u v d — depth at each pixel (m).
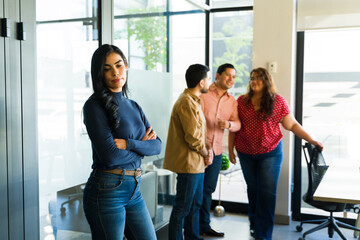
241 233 4.13
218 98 3.80
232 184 4.97
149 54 3.73
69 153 2.67
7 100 2.17
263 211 3.78
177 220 3.38
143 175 3.60
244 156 3.87
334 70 4.48
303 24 4.39
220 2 4.93
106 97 1.99
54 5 2.51
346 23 4.24
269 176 3.73
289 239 3.97
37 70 2.38
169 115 4.09
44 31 2.43
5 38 2.15
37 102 2.38
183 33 4.41
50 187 2.52
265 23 4.33
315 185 3.81
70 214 2.71
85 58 2.82
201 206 3.99
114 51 2.05
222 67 3.78
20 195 2.28
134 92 3.45
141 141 2.12
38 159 2.41
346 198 2.29
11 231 2.23
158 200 3.91
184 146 3.36
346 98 4.46
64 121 2.62
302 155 4.62
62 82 2.59
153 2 3.78
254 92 3.75
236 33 4.89
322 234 4.12
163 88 3.96
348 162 3.78
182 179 3.37
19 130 2.25
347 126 4.48
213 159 3.87
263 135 3.69
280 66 4.30
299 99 4.61
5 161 2.17
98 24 2.97
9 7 2.17
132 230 2.15
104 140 1.94
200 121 3.32
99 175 1.99
